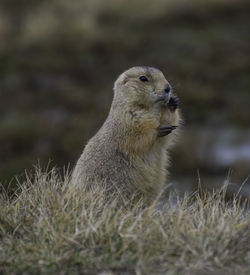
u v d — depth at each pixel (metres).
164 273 8.38
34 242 9.36
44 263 8.67
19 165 23.81
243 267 8.60
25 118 29.22
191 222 9.63
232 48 37.28
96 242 9.14
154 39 38.53
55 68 35.25
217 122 29.95
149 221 9.54
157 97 12.91
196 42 38.03
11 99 31.77
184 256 8.76
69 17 40.34
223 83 33.59
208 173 24.50
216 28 40.06
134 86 12.88
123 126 12.75
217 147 26.47
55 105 31.19
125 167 12.80
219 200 10.70
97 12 42.25
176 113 13.31
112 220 9.57
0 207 10.32
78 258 8.73
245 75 34.47
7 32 39.47
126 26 40.62
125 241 9.00
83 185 12.40
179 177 24.14
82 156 13.35
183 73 34.12
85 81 34.00
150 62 35.53
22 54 36.97
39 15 40.75
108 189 12.16
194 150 26.12
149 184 12.97
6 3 44.19
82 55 36.81
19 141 26.58
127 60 36.12
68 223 9.59
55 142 26.61
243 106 31.27
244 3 42.84
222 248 8.86
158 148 13.09
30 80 33.81
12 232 9.78
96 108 30.69
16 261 8.79
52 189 10.76
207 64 35.34
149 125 12.55
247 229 9.52
